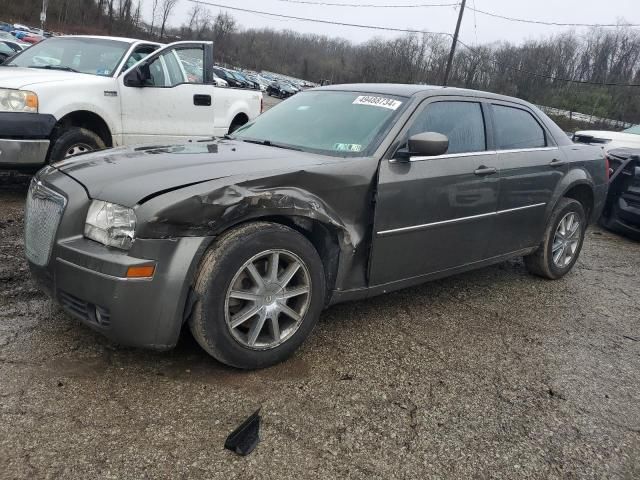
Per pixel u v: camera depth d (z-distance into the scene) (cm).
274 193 285
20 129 547
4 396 255
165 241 258
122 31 8050
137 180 273
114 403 260
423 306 422
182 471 221
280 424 256
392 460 241
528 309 439
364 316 391
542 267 500
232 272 273
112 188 271
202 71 763
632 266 607
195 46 755
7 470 212
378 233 337
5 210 557
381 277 351
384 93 395
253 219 290
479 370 329
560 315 433
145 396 268
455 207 383
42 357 291
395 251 352
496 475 239
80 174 291
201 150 336
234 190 273
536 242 481
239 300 289
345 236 321
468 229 400
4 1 6844
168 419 252
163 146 350
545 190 465
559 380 326
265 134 396
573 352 368
